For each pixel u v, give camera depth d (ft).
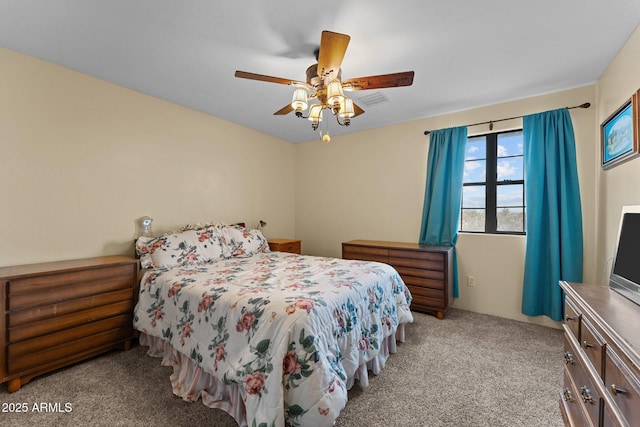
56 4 5.14
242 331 4.87
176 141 10.00
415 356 7.17
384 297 7.06
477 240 10.34
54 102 7.27
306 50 6.64
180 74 7.83
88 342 6.64
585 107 8.46
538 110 9.24
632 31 5.91
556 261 8.59
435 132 10.98
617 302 3.91
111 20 5.60
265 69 7.52
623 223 4.57
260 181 13.39
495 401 5.42
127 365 6.66
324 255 14.42
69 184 7.54
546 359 6.99
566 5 5.17
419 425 4.79
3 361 5.46
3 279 5.46
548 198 8.80
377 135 12.70
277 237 14.38
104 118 8.20
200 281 6.55
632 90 5.99
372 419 4.93
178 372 6.13
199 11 5.34
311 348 4.33
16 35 6.09
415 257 10.16
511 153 10.09
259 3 5.13
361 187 13.19
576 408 4.02
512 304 9.75
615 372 2.88
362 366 5.84
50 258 7.21
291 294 5.34
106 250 8.26
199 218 10.78
